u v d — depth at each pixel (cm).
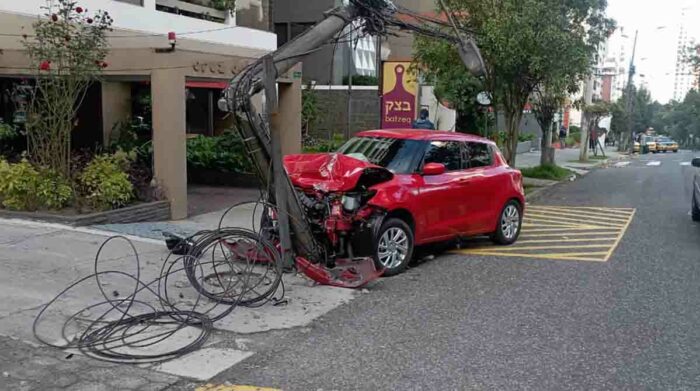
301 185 856
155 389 496
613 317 698
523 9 1522
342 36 936
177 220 1156
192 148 1703
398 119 1920
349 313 693
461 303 741
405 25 1020
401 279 846
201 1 1688
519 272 895
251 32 1803
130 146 1384
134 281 755
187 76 1179
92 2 1305
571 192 1970
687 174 2708
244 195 1519
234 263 811
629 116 5100
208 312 673
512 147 1866
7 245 862
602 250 1055
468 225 988
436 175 930
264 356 568
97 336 593
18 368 522
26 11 1207
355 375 532
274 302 713
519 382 524
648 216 1451
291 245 793
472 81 2098
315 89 2409
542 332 646
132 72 1154
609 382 528
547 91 1883
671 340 629
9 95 1326
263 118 900
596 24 1712
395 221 858
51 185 1029
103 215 1027
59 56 1020
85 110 1558
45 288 710
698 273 903
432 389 508
